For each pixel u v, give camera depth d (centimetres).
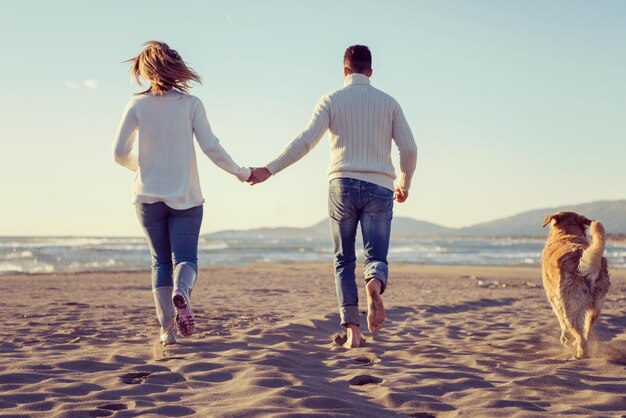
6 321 619
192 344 439
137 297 977
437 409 272
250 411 255
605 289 412
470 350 443
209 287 1256
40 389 299
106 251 3759
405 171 436
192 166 393
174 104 388
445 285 1348
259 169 407
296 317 668
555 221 466
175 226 390
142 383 316
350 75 431
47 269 2203
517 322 643
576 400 287
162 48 388
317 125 414
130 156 390
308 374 343
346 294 444
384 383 321
